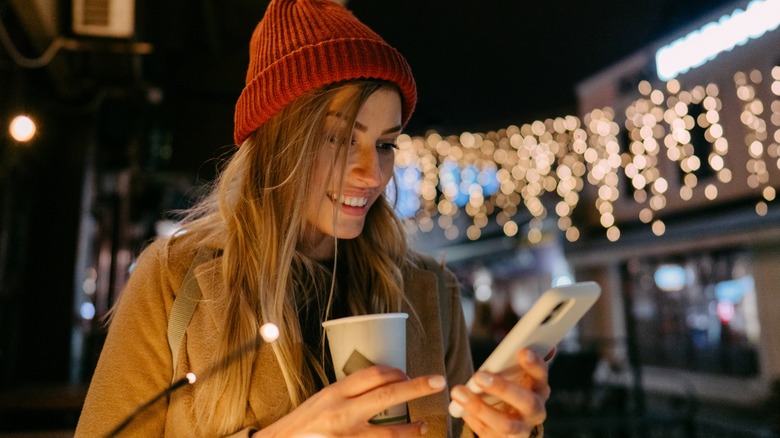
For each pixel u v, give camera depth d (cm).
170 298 122
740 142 1106
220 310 120
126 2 372
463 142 1255
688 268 1353
